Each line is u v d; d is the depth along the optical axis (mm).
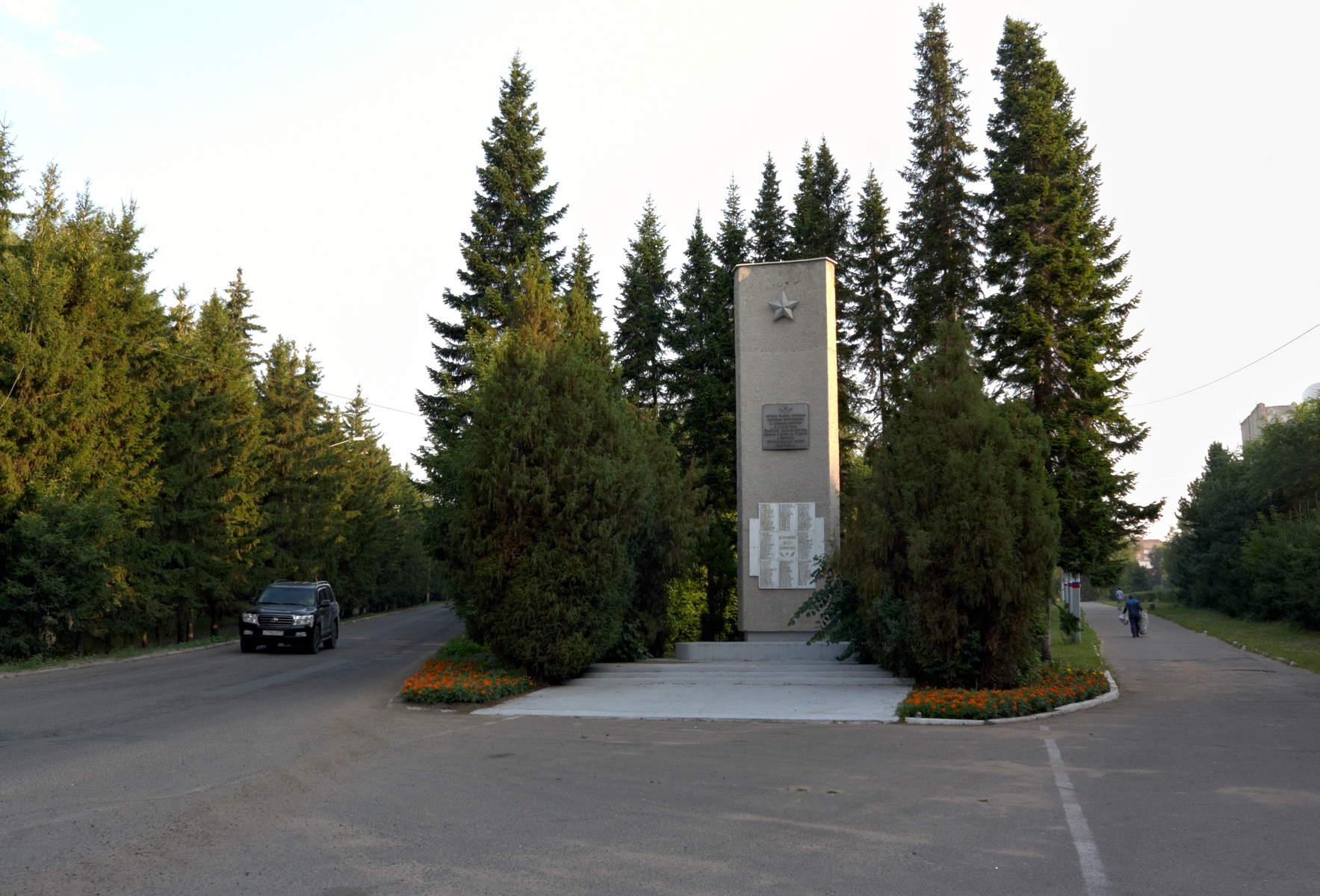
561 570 16188
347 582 58031
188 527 31141
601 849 6152
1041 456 15727
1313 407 48312
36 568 21359
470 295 31891
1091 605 109125
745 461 20734
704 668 17859
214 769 8961
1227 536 57938
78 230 26094
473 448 17344
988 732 11680
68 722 12477
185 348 33625
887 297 36688
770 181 36312
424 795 7812
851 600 17828
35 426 22500
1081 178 26219
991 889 5316
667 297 43812
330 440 53750
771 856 6000
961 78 33875
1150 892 5273
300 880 5457
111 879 5473
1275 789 8086
